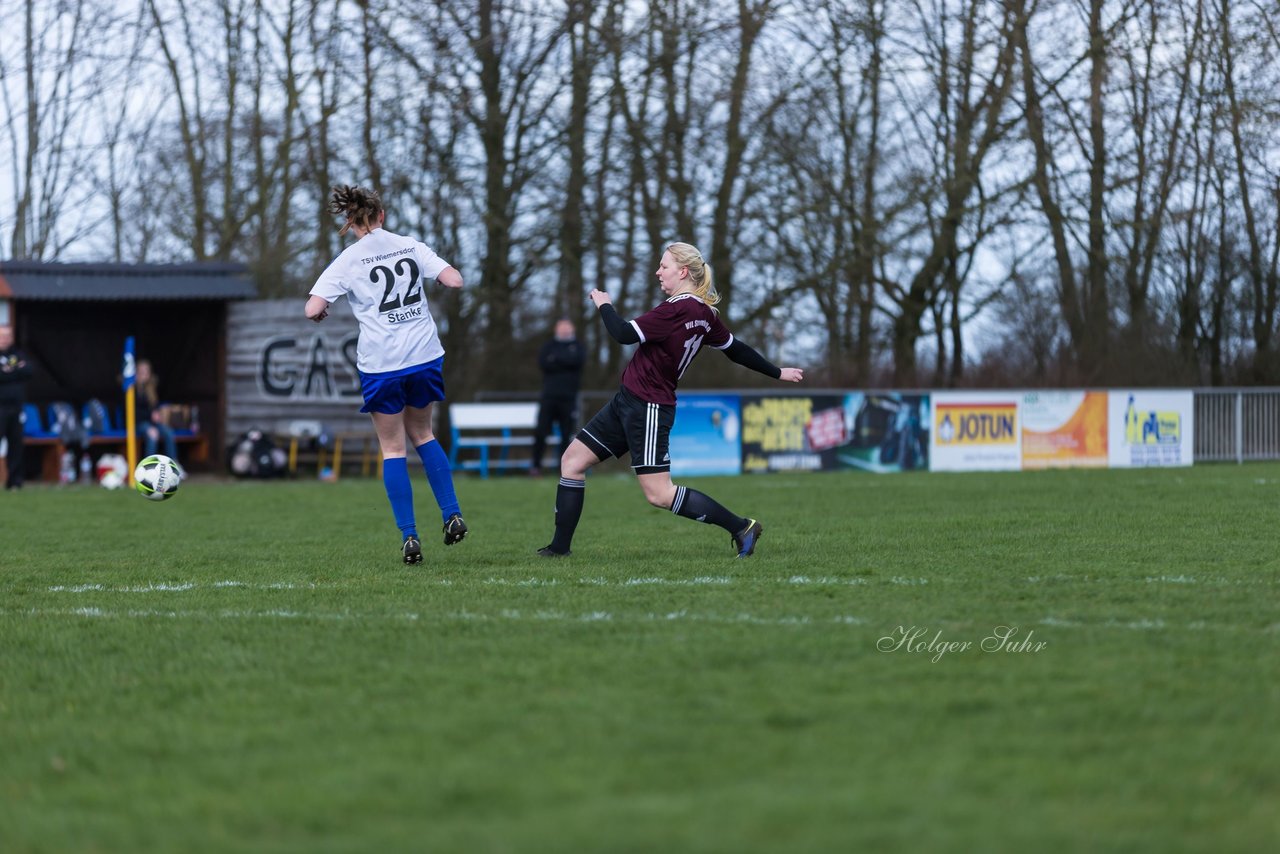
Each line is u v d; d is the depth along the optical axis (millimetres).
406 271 29781
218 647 20172
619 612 22500
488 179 98188
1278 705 15516
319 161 98125
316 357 85312
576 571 28312
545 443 79062
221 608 24250
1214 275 116188
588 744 14203
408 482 30422
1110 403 86500
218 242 114250
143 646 20453
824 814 11875
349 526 42906
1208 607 22453
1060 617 21531
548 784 12875
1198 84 107562
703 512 30078
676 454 78062
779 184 101625
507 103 97750
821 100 100938
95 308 90062
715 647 19125
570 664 18203
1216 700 15758
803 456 80688
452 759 13812
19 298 79500
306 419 85312
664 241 101938
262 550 34875
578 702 16016
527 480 73750
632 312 104500
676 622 21359
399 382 29656
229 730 15266
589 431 30969
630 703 15930
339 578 28219
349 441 86312
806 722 14984
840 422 81312
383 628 21438
